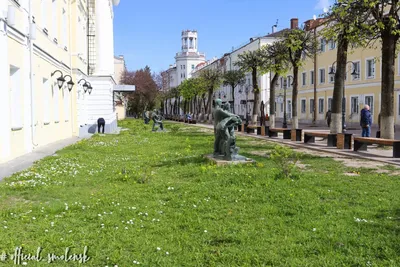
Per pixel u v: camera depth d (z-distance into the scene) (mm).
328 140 17906
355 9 16156
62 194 8398
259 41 58156
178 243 5266
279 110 60375
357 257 4668
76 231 5746
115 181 9805
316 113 48281
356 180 9336
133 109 78812
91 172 11164
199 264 4613
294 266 4477
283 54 30453
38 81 17609
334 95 19953
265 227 5871
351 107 41062
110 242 5281
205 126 46125
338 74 19859
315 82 48000
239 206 7012
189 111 88000
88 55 35031
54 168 11633
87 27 34938
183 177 10156
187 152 15922
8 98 13141
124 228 5879
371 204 7023
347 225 5832
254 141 22812
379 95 36812
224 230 5707
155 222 6203
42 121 18453
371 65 38062
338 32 18094
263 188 8312
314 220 6113
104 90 33906
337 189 8250
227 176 9586
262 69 35000
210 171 10391
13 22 13055
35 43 16781
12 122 14375
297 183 8750
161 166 12305
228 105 12688
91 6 35375
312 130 35875
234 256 4785
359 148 15609
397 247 4922
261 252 4895
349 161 13109
